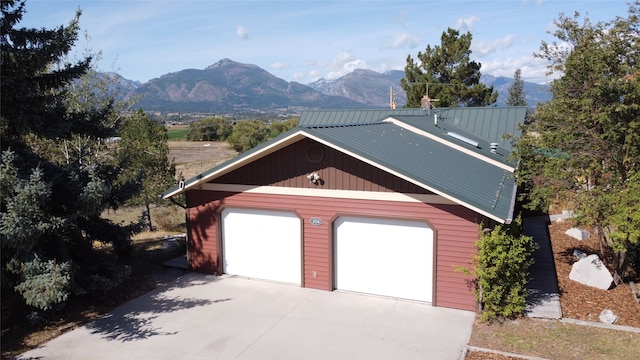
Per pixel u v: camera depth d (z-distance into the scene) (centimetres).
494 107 1858
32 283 923
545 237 1639
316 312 1098
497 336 951
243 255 1343
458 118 1853
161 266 1452
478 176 1230
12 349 931
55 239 1089
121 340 972
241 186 1308
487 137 1717
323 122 2167
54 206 1096
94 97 1883
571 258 1412
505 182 1270
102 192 1058
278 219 1282
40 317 1006
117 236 1254
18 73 1034
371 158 1080
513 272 1016
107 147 1925
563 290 1168
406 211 1125
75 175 1073
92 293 1174
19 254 970
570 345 896
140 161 1930
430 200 1096
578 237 1605
